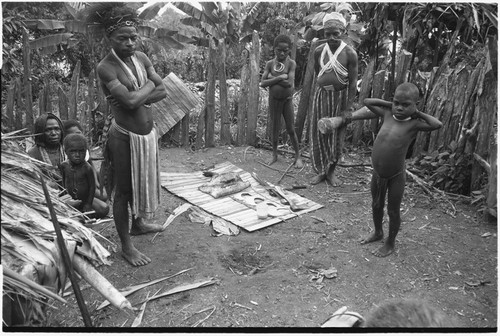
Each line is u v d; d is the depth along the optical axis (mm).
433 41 6230
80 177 3822
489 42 4281
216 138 6684
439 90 5156
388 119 3273
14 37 7066
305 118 6246
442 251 3578
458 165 4668
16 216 2137
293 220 4176
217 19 7793
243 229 3980
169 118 5980
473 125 4586
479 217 4176
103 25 3039
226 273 3271
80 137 3701
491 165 3975
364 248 3631
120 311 2814
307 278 3209
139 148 3186
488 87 4332
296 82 9273
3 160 2293
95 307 2850
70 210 2613
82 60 9141
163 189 4832
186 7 7492
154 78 3258
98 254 2324
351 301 2957
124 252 3391
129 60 3115
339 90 4672
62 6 7738
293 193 4773
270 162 5668
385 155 3203
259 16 8617
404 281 3188
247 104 6266
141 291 3031
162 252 3545
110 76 2982
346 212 4344
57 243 2123
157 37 7273
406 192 4699
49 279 2037
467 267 3371
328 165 4977
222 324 2695
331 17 4496
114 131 3188
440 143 5121
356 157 5941
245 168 5500
